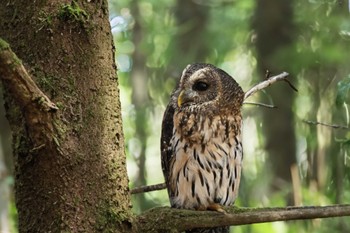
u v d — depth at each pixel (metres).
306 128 15.48
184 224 6.61
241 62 21.31
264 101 18.41
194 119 8.86
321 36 15.69
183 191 8.92
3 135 17.27
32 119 6.00
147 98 20.19
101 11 6.69
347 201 12.88
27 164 6.38
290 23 18.50
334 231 14.20
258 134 19.06
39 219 6.37
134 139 19.09
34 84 5.85
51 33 6.44
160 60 20.42
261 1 19.02
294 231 13.70
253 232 13.69
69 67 6.45
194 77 9.05
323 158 14.56
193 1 21.20
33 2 6.51
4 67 5.63
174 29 20.41
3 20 6.61
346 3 15.12
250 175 19.03
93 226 6.36
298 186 14.16
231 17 20.89
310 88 15.90
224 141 8.91
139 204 16.19
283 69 16.62
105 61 6.68
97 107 6.55
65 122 6.33
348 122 12.50
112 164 6.56
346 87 8.29
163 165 9.22
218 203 8.93
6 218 13.03
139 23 21.78
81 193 6.37
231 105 8.98
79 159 6.36
